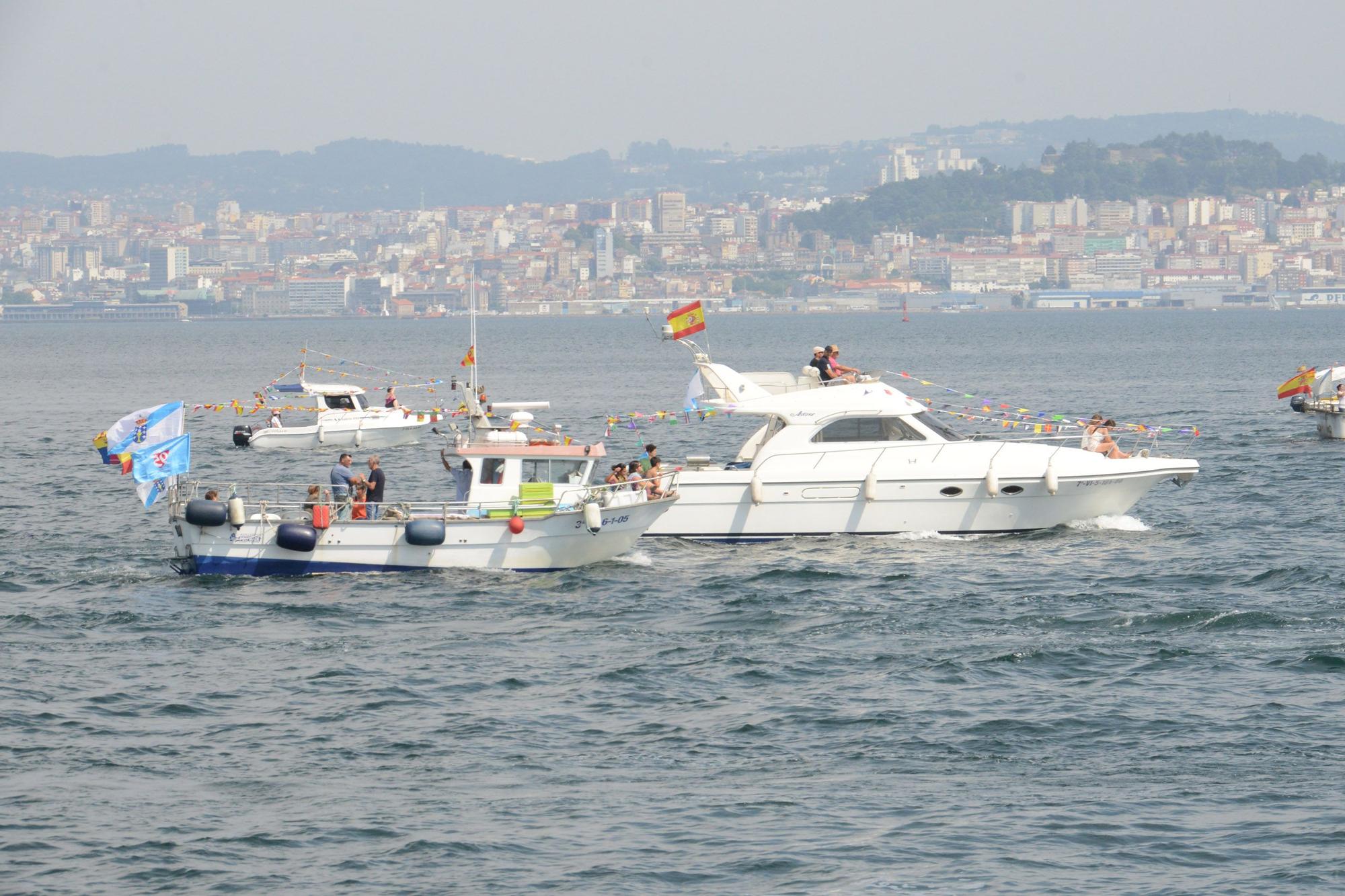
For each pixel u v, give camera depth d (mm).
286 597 117375
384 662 99750
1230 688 90938
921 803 75062
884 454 135625
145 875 67938
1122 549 133375
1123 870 67375
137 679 96000
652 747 83375
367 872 68188
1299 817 72062
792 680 94875
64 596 118812
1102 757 80625
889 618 109562
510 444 130625
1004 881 66438
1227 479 183250
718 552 132625
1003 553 131500
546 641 104938
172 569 128000
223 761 81688
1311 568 124312
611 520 126188
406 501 127250
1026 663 97125
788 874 67438
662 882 67000
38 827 72750
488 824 73062
